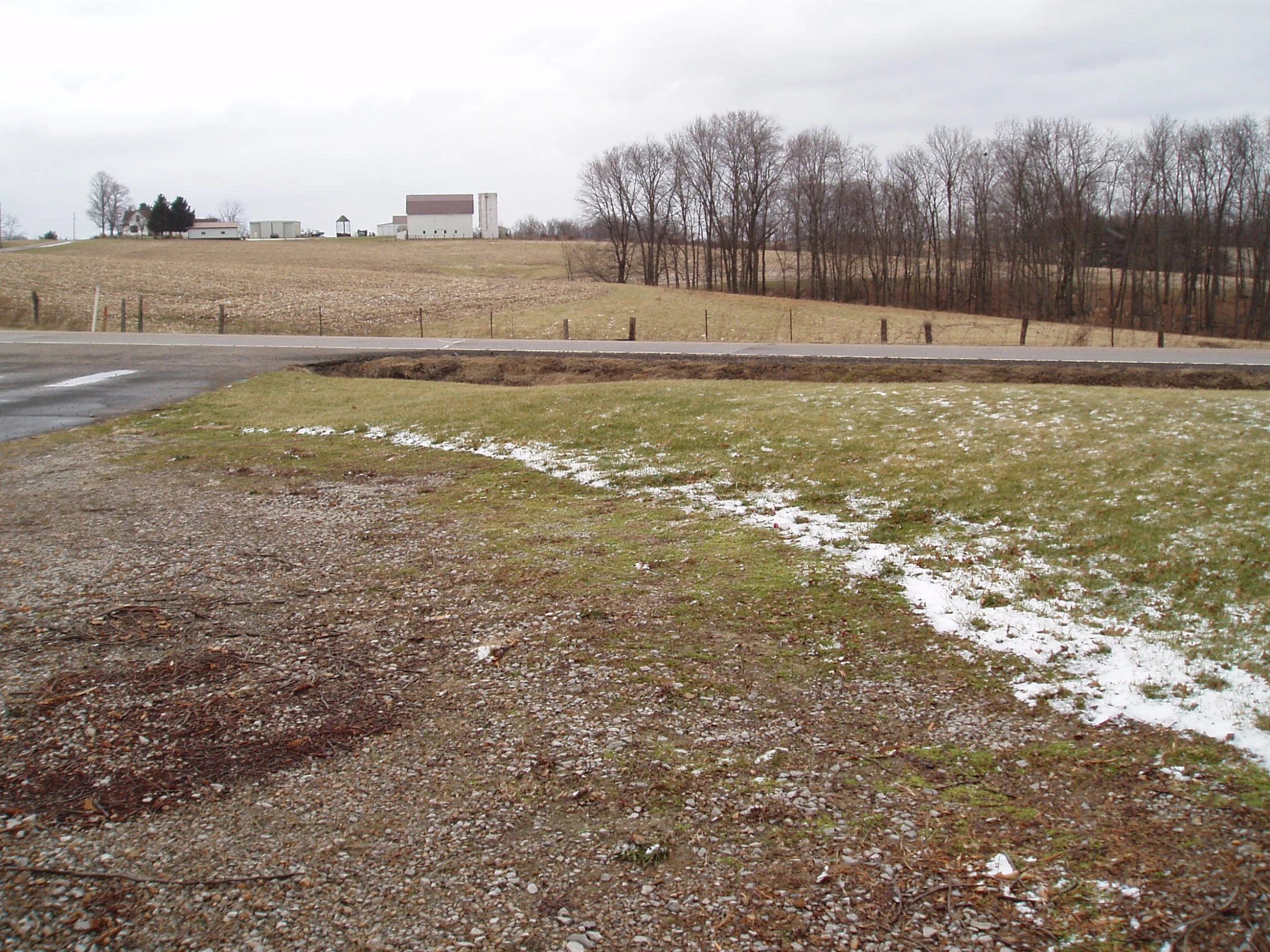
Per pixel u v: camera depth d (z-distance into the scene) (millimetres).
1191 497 8688
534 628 6438
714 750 4758
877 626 6539
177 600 6977
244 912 3424
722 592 7215
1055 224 63000
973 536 8445
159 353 23984
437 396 17094
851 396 14914
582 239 117938
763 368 20281
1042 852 3846
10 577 7492
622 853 3818
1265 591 6609
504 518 9602
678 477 11133
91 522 9352
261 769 4523
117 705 5203
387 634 6340
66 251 89125
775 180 74125
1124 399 13469
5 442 13859
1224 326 59281
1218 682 5406
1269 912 3398
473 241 115875
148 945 3240
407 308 45375
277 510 9977
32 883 3592
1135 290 62438
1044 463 10289
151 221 129250
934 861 3777
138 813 4105
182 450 13336
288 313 42156
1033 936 3312
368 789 4340
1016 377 18844
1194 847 3855
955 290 72000
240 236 130375
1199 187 59125
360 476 11742
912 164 70312
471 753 4699
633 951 3232
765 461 11430
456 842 3900
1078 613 6613
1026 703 5348
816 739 4895
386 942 3260
